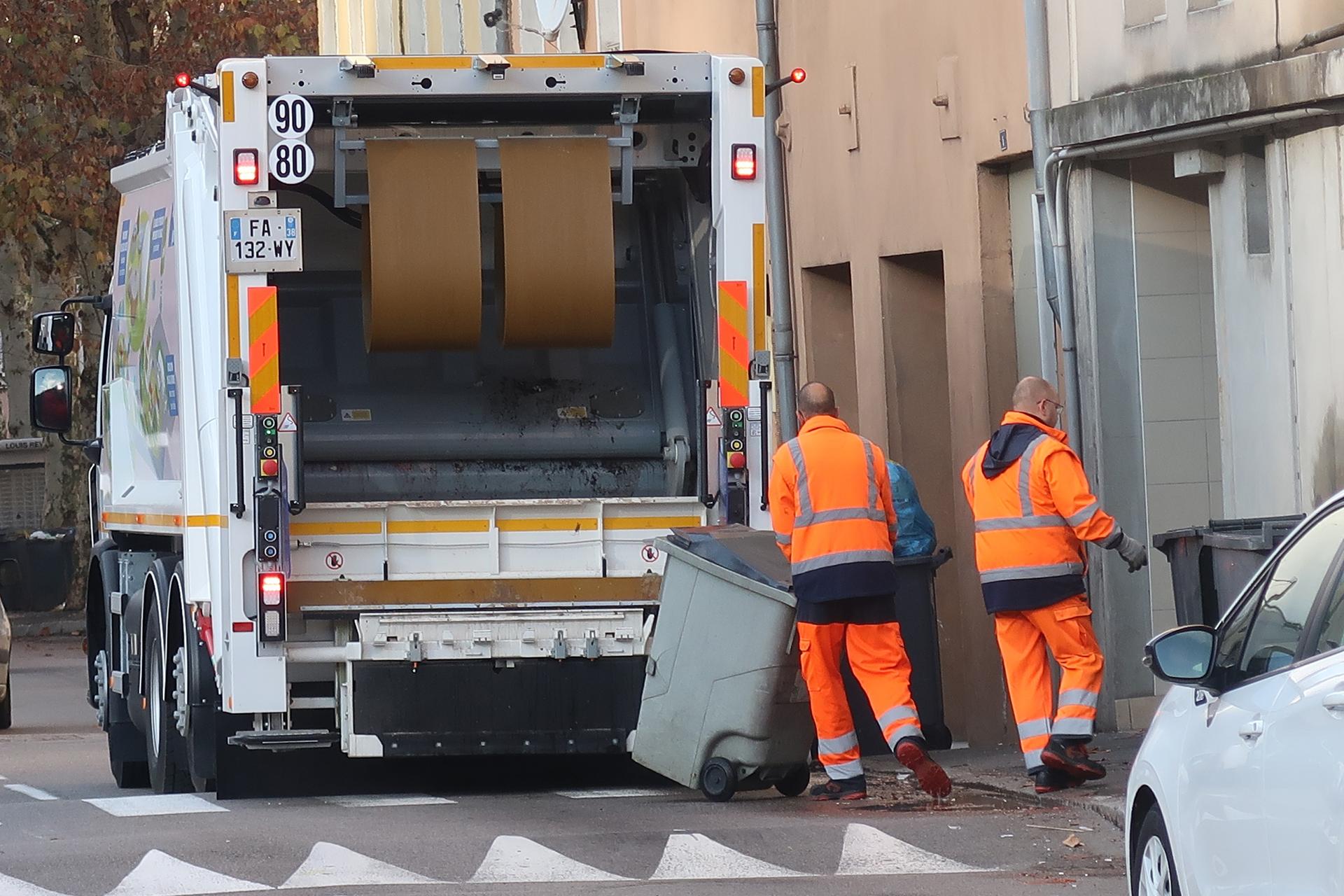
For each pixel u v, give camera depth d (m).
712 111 33.44
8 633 53.28
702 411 33.91
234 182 31.89
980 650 43.81
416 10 53.88
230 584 31.84
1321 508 17.48
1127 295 38.47
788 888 24.36
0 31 85.44
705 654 31.50
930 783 30.84
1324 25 32.03
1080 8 38.22
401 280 32.69
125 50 91.31
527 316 33.41
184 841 28.11
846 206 49.59
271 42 89.44
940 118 44.12
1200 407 38.56
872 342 48.47
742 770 31.62
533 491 36.19
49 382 44.50
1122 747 35.78
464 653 32.25
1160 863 19.34
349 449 35.62
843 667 34.91
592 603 32.75
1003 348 42.72
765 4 52.53
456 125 33.91
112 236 89.06
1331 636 16.17
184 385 34.62
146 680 37.62
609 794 33.41
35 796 36.50
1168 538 28.91
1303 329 33.44
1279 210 34.03
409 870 25.91
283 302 35.78
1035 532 31.30
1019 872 25.28
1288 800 15.88
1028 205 41.72
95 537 44.78
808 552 30.84
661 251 36.56
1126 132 36.22
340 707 32.22
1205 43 34.88
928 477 47.94
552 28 50.75
